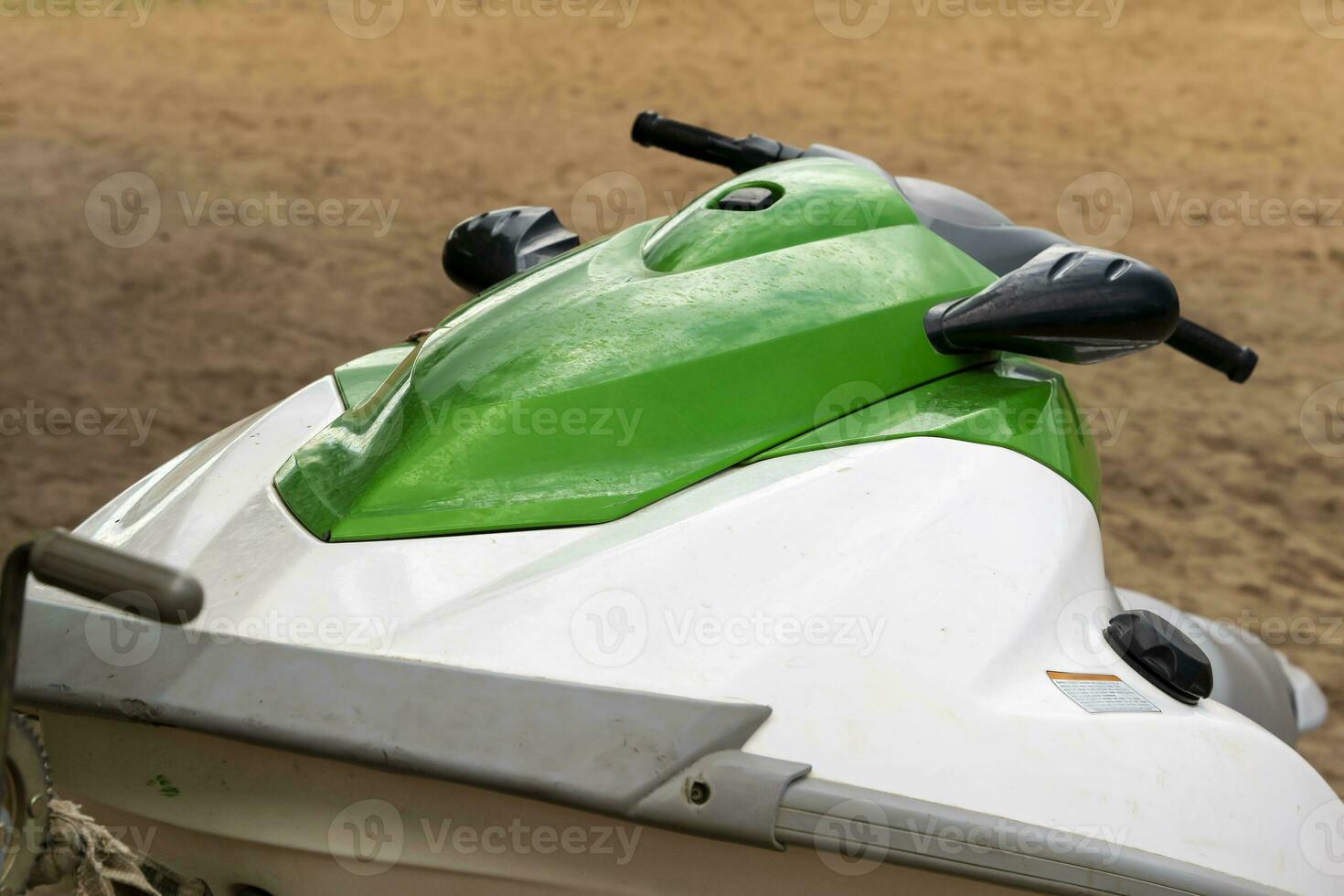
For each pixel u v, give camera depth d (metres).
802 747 1.39
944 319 1.80
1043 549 1.65
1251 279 6.72
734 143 2.53
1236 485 4.59
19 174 7.22
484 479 1.58
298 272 6.07
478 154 8.14
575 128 8.80
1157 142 9.16
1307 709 2.90
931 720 1.44
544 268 1.95
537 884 1.41
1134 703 1.59
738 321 1.71
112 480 4.00
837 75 10.54
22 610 1.11
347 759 1.33
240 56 10.30
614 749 1.34
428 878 1.43
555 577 1.48
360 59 10.40
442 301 5.87
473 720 1.34
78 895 1.31
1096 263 1.74
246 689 1.37
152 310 5.51
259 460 1.85
